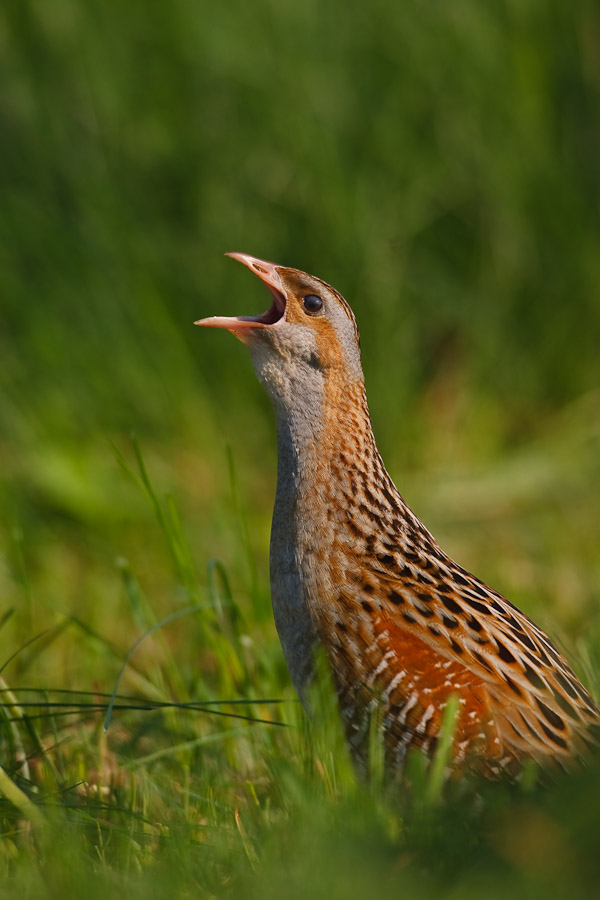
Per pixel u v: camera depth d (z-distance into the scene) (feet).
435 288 63.77
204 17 63.36
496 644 31.73
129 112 64.03
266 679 39.06
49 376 60.54
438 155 64.13
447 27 63.82
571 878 25.84
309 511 33.91
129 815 31.65
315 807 29.66
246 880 27.55
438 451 61.87
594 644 40.34
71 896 27.32
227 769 37.35
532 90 64.90
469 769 30.07
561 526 58.29
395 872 26.84
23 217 62.28
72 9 63.93
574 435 62.34
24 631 49.03
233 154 63.46
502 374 63.82
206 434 60.70
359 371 35.65
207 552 55.21
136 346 61.05
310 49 63.41
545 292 64.18
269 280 35.40
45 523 57.11
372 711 31.37
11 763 34.65
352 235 62.28
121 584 53.42
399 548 33.94
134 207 63.52
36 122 63.72
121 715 40.16
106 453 59.67
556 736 30.66
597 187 65.77
